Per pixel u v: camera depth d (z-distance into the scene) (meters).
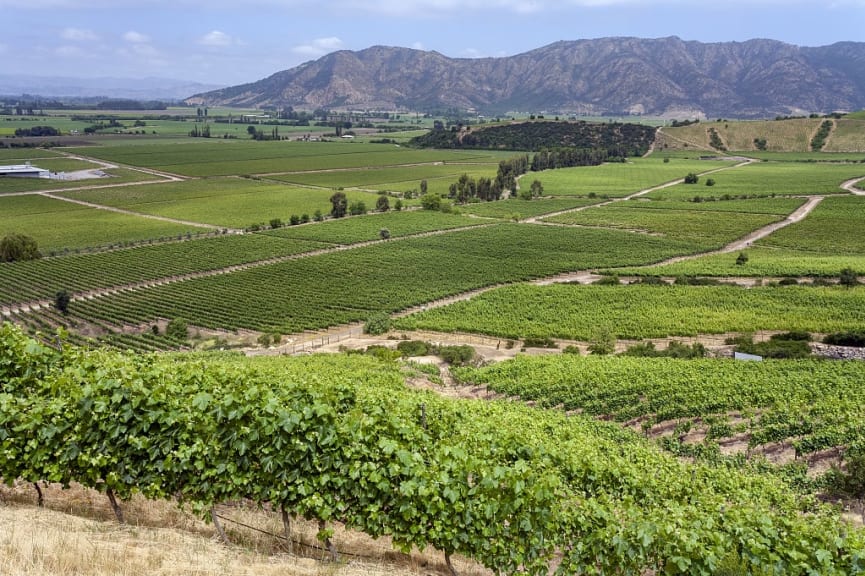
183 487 15.10
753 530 15.12
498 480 14.45
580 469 19.97
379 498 14.62
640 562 14.51
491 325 71.44
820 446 30.44
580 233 131.62
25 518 13.32
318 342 70.50
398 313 83.31
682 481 21.77
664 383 39.88
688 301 78.69
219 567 12.09
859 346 61.50
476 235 130.38
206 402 15.10
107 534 13.10
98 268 106.50
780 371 45.12
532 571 14.41
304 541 15.26
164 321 82.31
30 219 150.38
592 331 67.62
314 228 138.12
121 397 15.03
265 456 14.74
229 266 109.31
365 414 17.11
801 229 129.12
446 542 14.33
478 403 31.39
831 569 13.36
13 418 15.25
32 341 17.59
